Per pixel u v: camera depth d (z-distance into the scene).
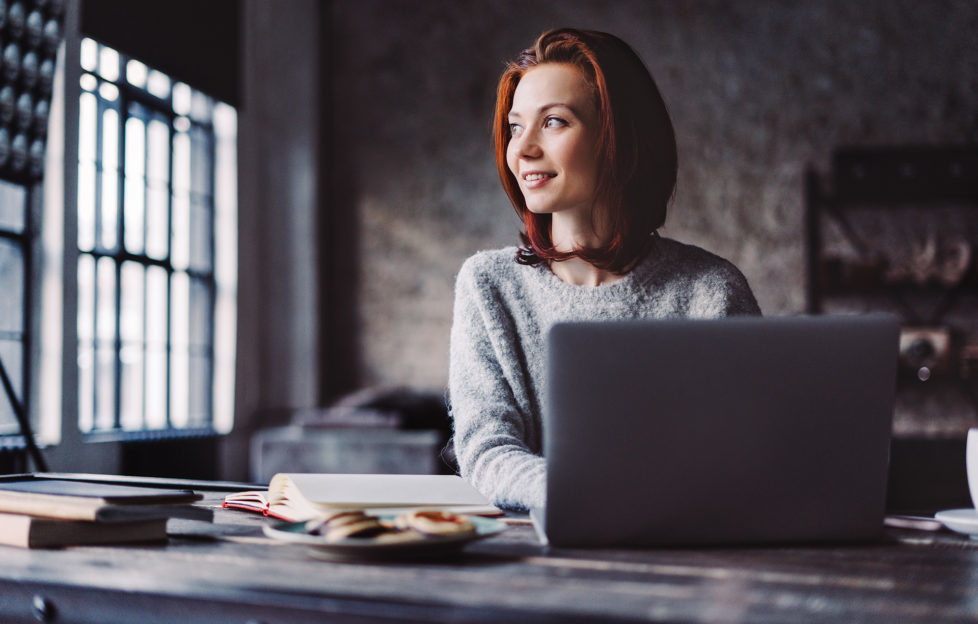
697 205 6.04
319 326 6.43
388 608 0.69
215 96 5.90
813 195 5.83
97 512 0.96
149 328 5.45
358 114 6.60
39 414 4.50
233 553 0.94
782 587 0.77
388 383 6.47
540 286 1.57
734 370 0.95
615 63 1.46
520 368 1.54
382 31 6.59
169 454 5.25
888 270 5.59
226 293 6.14
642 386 0.95
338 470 5.31
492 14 6.43
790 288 5.92
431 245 6.46
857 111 5.90
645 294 1.55
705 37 6.11
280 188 6.50
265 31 6.52
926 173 5.55
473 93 6.44
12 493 1.04
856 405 0.96
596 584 0.78
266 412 6.40
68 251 4.65
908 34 5.87
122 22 5.01
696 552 0.94
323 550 0.90
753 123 6.02
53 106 4.59
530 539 1.03
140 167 5.40
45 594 0.80
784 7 6.02
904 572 0.84
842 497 0.97
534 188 1.48
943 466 2.87
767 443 0.95
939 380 5.65
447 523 0.92
